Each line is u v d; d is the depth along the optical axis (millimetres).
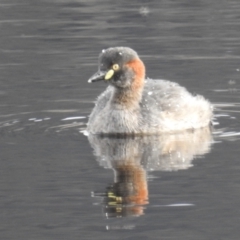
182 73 19422
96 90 18203
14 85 18703
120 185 12156
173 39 22453
